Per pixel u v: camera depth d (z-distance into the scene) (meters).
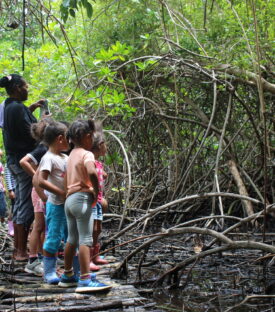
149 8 7.67
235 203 7.97
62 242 5.24
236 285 4.28
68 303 3.61
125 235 6.78
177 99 7.57
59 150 4.29
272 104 7.54
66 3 3.92
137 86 8.18
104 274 4.62
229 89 6.89
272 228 7.04
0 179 7.48
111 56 7.20
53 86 8.48
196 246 5.87
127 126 8.70
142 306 3.62
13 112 4.96
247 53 6.87
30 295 3.85
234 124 8.13
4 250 5.89
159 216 8.24
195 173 8.64
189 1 7.77
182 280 4.49
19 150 5.00
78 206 3.89
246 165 8.38
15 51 9.29
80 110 7.44
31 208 5.00
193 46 7.41
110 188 8.84
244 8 6.82
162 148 9.01
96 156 4.93
